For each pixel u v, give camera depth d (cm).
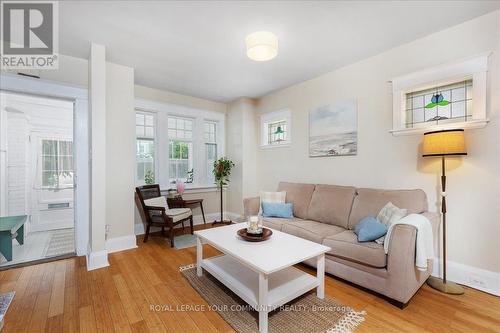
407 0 191
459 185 225
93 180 261
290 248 198
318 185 332
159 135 421
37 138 411
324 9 202
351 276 214
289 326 166
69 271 252
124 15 210
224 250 197
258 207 350
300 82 381
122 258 288
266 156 454
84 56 289
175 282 231
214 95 453
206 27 229
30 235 384
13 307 187
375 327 164
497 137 205
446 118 240
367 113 296
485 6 199
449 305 190
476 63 213
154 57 293
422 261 177
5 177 361
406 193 243
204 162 487
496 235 206
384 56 279
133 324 169
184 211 367
